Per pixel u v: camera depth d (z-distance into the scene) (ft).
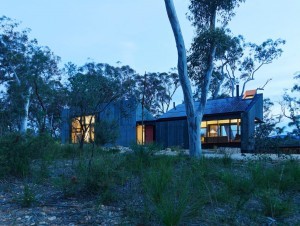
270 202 14.71
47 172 22.12
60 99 54.85
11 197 17.01
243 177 19.94
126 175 19.67
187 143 88.12
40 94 60.29
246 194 16.98
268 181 19.08
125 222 12.71
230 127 84.53
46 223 12.82
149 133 100.83
